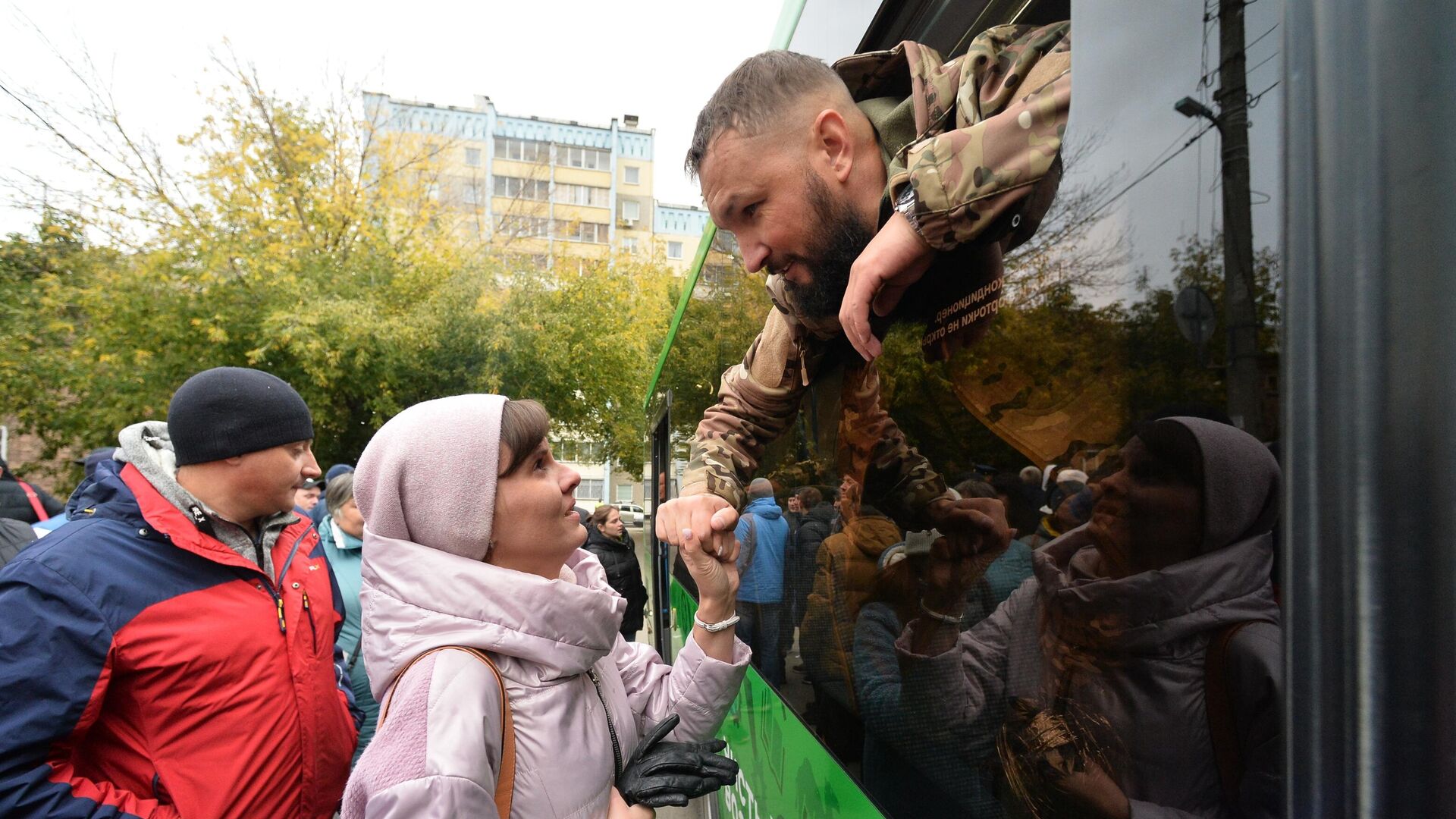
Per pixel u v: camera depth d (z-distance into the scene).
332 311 14.44
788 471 1.87
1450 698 0.34
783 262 1.23
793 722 1.81
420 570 1.07
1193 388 0.60
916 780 1.13
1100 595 0.72
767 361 1.70
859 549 1.38
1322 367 0.39
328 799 1.85
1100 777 0.71
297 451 1.92
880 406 1.28
